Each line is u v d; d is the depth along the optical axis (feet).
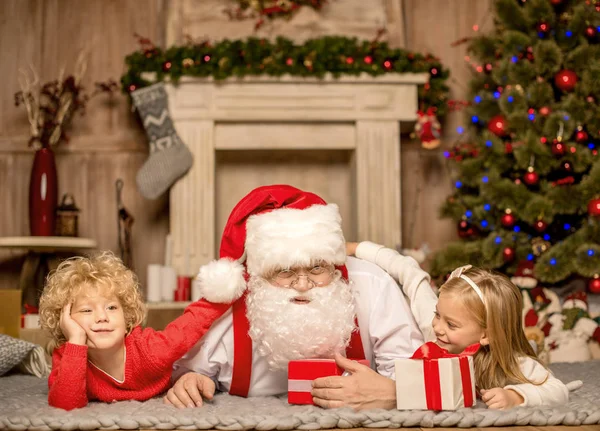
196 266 14.78
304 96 15.11
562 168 13.87
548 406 6.02
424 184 16.48
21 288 14.08
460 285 6.23
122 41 16.33
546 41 13.82
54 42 16.26
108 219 16.06
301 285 6.56
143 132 16.22
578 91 13.61
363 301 7.13
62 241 13.50
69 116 15.92
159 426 5.68
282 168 16.39
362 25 16.22
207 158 14.98
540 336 11.91
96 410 6.25
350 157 16.10
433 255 14.48
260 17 16.10
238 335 7.10
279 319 6.52
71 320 6.43
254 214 7.14
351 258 7.60
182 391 6.54
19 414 6.02
